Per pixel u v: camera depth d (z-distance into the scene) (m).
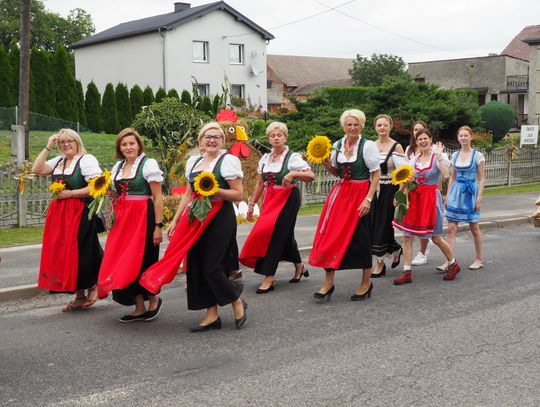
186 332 5.95
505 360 5.16
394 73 55.72
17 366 5.08
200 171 5.84
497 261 9.39
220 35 42.53
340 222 6.85
